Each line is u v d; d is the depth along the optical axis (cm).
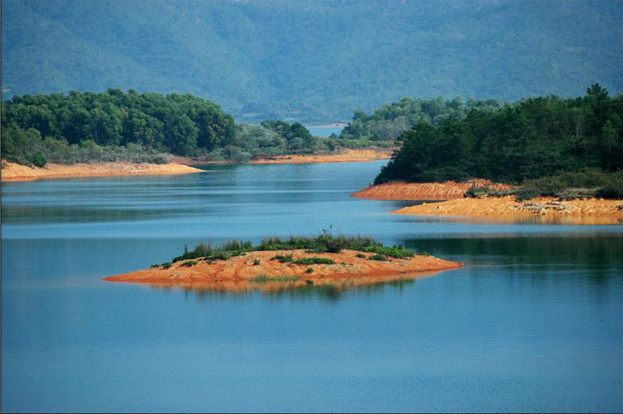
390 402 12750
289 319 16650
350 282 19425
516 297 18238
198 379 13662
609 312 17088
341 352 14800
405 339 15450
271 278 19550
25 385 13462
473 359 14462
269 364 14300
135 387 13350
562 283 19562
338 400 12850
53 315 17100
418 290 18838
